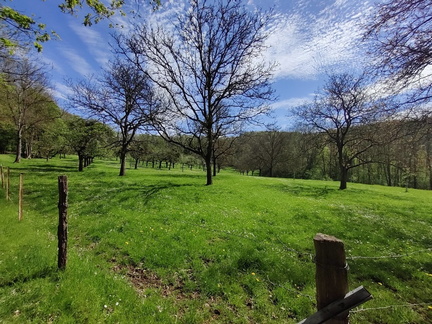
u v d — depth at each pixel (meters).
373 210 17.52
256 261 7.10
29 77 37.06
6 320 3.91
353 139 30.44
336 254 2.61
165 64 24.88
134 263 6.88
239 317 4.78
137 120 32.97
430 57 8.97
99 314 4.34
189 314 4.72
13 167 32.91
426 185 63.31
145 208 13.36
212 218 11.79
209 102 26.23
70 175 28.98
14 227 8.77
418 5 8.78
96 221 10.45
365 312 5.07
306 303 5.20
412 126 11.31
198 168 106.00
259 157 80.19
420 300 5.63
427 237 10.88
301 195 24.47
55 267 5.64
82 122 35.38
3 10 7.93
